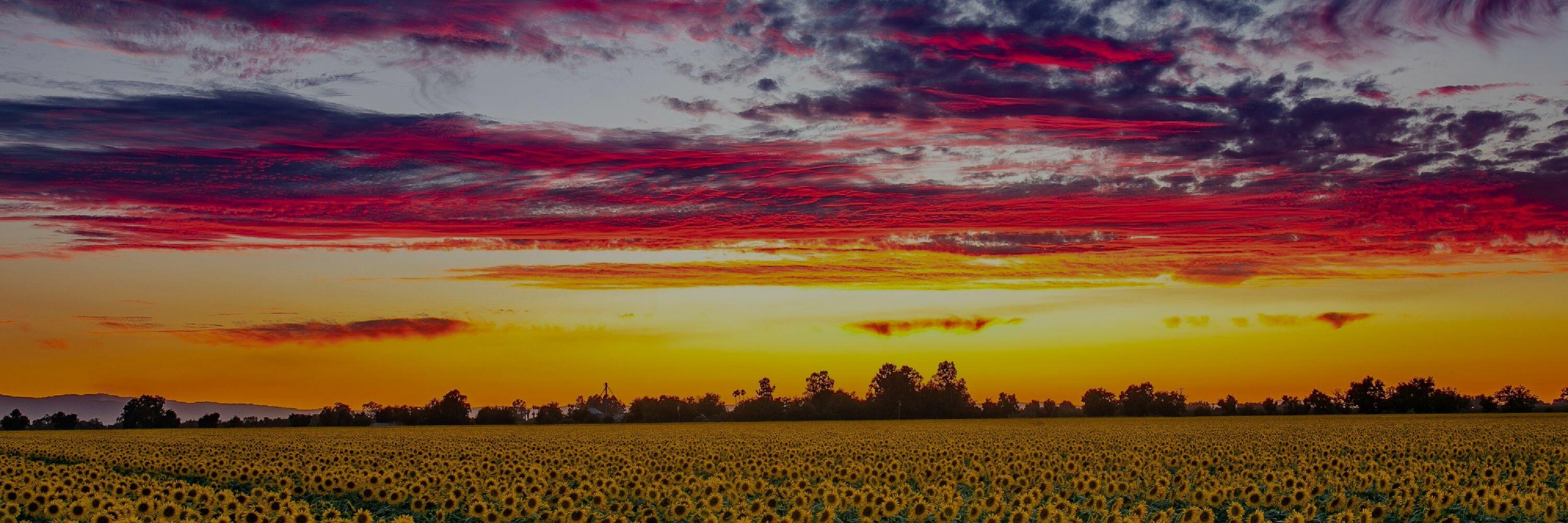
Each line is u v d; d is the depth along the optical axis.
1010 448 52.12
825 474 36.16
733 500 27.75
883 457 46.41
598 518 24.83
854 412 171.38
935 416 173.25
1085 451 49.34
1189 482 29.52
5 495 27.42
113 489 28.05
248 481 38.09
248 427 147.50
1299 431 73.50
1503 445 49.47
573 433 89.19
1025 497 25.58
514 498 26.33
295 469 38.34
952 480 30.84
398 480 32.91
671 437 74.94
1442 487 29.20
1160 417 153.88
